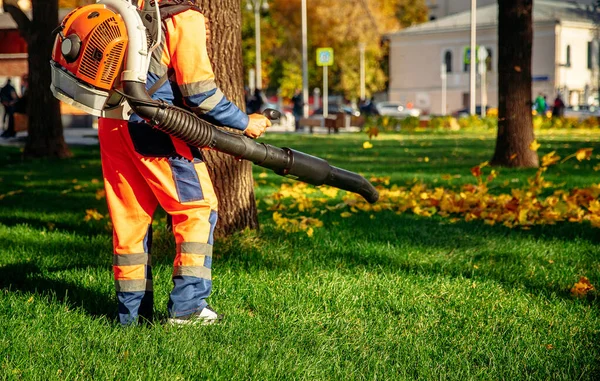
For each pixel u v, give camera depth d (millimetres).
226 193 6184
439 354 3713
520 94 14062
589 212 7863
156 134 3602
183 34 3514
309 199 8312
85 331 3838
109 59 3369
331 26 62656
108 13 3400
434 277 5250
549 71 61625
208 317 3900
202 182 3740
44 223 7617
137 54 3387
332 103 75188
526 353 3707
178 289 3803
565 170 13430
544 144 22859
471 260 5855
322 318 4234
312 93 73438
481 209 7922
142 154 3605
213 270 5242
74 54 3387
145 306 3965
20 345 3615
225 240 5980
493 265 5695
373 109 45000
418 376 3402
